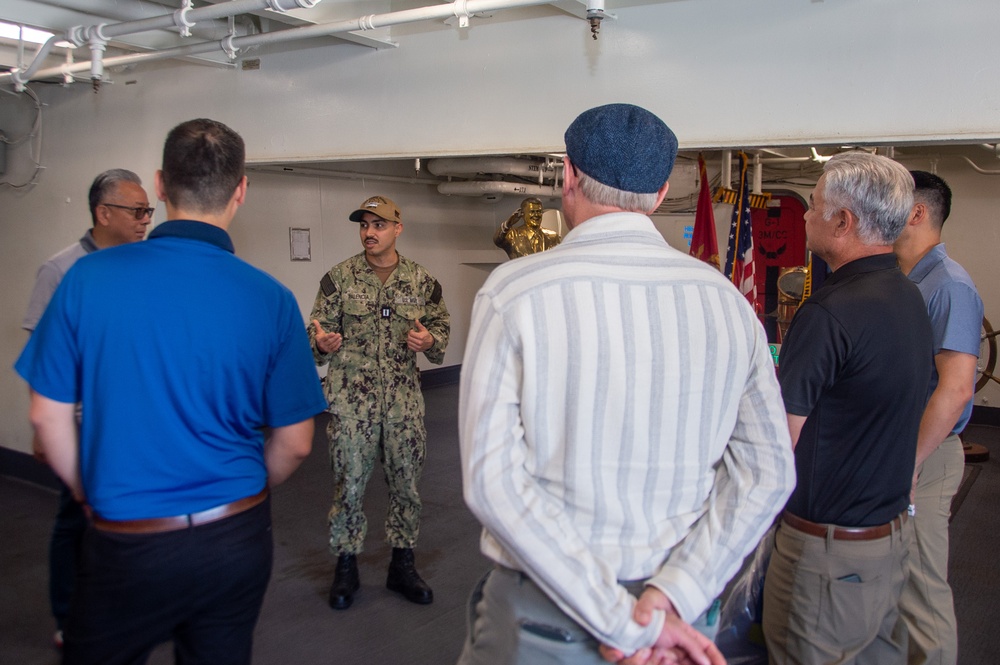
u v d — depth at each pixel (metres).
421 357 8.02
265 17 3.12
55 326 1.39
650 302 1.06
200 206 1.50
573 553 0.99
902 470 1.58
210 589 1.46
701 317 1.08
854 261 1.60
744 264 4.59
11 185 4.41
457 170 6.85
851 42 2.39
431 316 3.17
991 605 3.07
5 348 4.49
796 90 2.48
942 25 2.29
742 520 1.07
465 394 1.05
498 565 1.13
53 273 2.56
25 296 4.39
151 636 1.45
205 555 1.44
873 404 1.52
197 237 1.46
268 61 3.46
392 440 2.98
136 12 3.08
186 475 1.42
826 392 1.55
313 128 3.39
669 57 2.65
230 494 1.48
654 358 1.04
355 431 2.93
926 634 1.98
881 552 1.56
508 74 2.94
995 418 6.46
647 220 1.13
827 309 1.52
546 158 6.99
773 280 6.94
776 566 1.68
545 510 1.01
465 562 3.43
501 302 1.05
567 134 1.16
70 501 2.47
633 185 1.10
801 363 1.52
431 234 7.98
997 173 6.12
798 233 6.87
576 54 2.81
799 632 1.62
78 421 1.69
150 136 3.83
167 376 1.39
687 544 1.08
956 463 2.03
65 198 4.16
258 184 6.17
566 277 1.04
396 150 3.20
